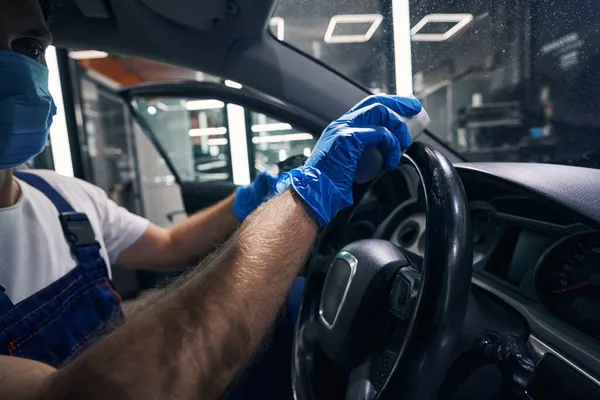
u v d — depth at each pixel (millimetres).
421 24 1535
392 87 1651
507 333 636
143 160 5180
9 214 853
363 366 635
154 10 1260
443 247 493
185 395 409
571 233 687
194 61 1447
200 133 3973
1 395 402
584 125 1283
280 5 1310
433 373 470
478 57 1560
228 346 439
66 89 3184
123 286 2871
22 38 785
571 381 543
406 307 579
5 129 788
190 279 482
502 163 814
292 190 557
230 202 1250
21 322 792
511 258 803
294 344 828
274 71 1436
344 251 713
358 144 571
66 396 380
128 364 399
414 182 1135
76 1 1219
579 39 1239
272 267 486
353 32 1681
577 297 629
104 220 1170
